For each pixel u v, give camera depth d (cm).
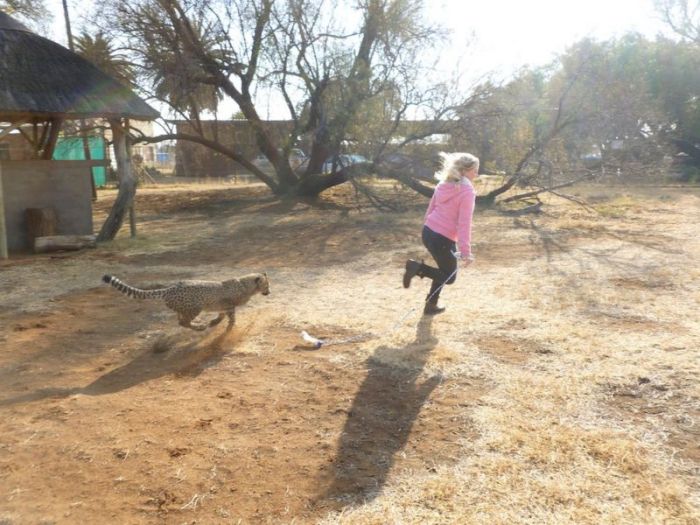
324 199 2067
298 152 2122
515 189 2025
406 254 1029
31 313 684
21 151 2431
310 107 1902
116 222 1244
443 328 594
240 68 1925
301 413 415
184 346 566
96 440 377
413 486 322
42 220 1166
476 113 1723
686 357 492
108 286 814
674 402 414
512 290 738
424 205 1817
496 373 475
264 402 434
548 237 1177
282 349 550
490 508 300
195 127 2044
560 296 702
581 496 307
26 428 395
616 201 1836
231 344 567
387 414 412
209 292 570
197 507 307
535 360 502
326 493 318
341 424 397
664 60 3055
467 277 822
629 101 1723
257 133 2072
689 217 1436
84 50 1817
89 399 440
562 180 1733
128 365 520
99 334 606
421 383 463
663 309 637
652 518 288
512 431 378
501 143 1712
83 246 1134
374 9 1747
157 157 4131
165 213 1847
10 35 1124
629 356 501
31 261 1010
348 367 500
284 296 746
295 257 1030
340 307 687
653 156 1803
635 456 343
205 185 2936
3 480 333
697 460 339
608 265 878
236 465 346
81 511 304
